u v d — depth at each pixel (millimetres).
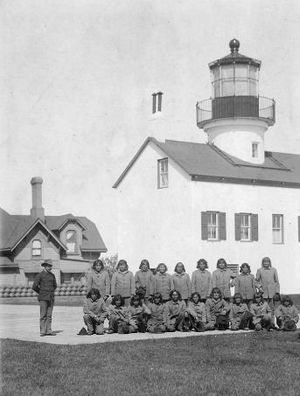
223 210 31188
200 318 16234
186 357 11578
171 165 31703
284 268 33031
